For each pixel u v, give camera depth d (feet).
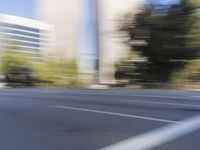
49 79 184.85
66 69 183.83
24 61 195.42
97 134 25.32
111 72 164.04
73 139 23.80
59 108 40.83
